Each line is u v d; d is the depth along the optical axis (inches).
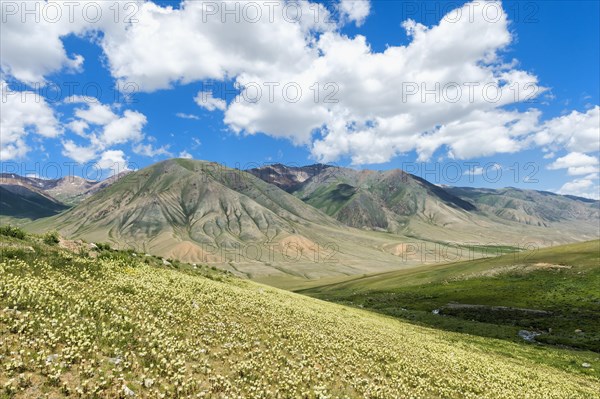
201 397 586.2
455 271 5880.9
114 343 668.1
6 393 457.1
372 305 4557.1
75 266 1203.2
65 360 565.3
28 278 895.7
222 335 916.6
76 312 756.6
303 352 968.3
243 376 711.7
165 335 788.6
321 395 699.4
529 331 2758.4
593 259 4726.9
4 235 1317.7
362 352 1135.6
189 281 1587.1
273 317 1278.3
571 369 1690.5
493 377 1210.6
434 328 2832.2
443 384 995.3
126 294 1037.8
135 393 543.8
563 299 3558.1
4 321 627.2
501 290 4279.0
